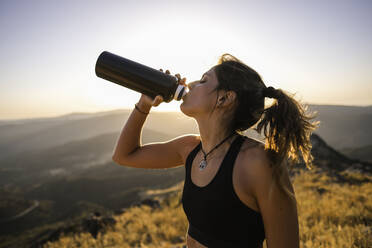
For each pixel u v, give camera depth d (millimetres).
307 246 3477
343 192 8164
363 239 3406
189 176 1276
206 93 1243
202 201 1119
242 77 1190
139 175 188500
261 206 993
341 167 16844
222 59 1362
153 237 5566
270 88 1176
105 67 1486
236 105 1216
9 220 127562
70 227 8672
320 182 10719
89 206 124438
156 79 1396
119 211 10172
